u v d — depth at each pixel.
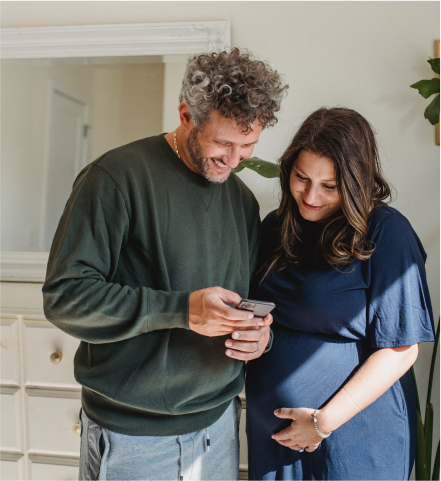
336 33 1.49
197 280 0.96
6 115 1.54
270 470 1.10
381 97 1.49
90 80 1.52
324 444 1.00
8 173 1.54
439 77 1.46
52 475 1.49
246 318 0.79
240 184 1.17
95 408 0.96
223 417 1.10
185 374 0.94
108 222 0.88
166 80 1.50
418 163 1.49
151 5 1.53
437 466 1.35
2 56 1.53
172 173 0.95
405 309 0.95
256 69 0.83
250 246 1.16
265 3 1.50
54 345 1.47
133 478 0.95
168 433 0.95
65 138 1.53
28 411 1.49
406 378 1.08
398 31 1.47
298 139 0.99
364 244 1.00
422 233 1.50
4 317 1.50
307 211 1.05
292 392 1.02
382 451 0.98
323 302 1.00
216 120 0.81
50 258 0.90
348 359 1.01
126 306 0.84
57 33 1.52
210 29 1.47
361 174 0.96
